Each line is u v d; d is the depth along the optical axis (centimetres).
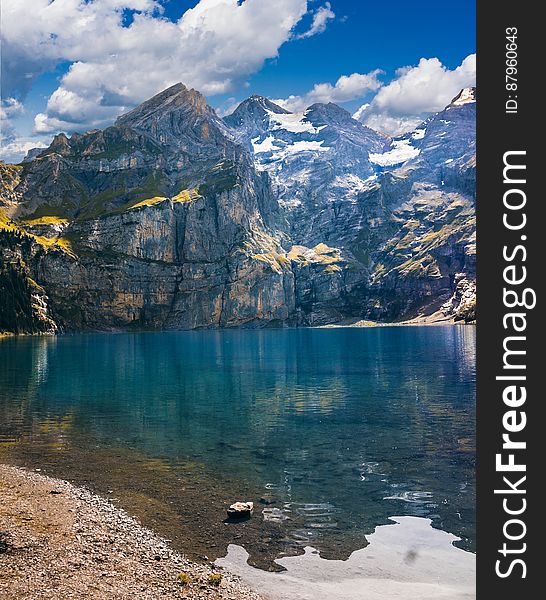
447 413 7269
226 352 19750
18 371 12975
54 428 6306
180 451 5225
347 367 13812
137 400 8475
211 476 4391
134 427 6378
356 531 3275
